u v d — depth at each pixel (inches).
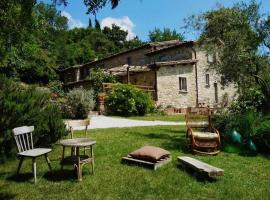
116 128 569.0
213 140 400.5
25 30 341.4
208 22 496.7
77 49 2174.0
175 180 291.4
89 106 767.7
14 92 374.3
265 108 492.7
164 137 484.1
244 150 410.3
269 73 491.8
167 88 1000.2
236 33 469.7
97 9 213.0
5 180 289.4
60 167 323.3
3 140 335.0
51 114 399.5
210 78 1092.5
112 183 281.1
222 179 301.3
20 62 849.5
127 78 1032.2
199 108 455.5
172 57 1100.5
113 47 2677.2
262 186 290.0
